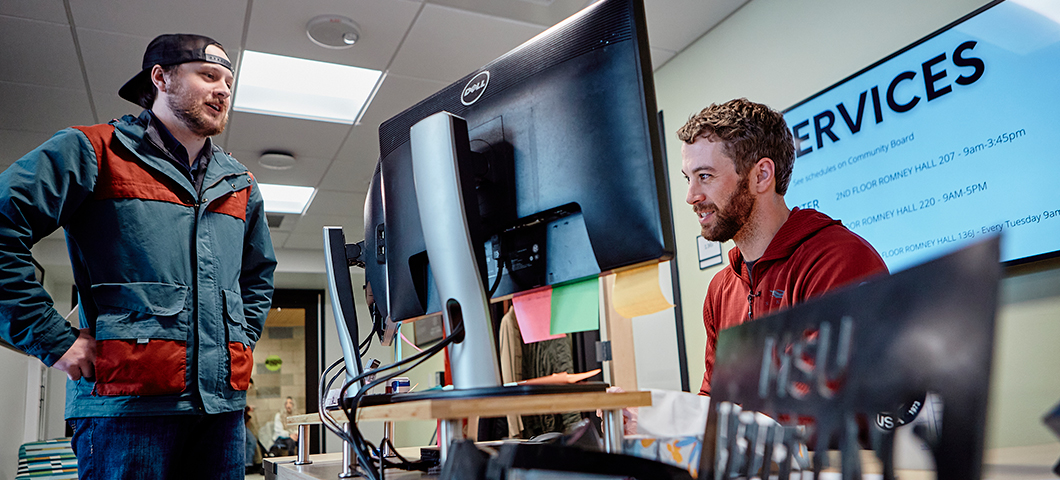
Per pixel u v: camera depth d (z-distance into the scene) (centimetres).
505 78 87
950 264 30
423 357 79
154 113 148
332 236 113
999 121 196
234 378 145
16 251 124
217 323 144
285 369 777
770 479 41
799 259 120
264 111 372
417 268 96
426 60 326
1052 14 185
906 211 222
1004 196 194
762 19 290
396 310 100
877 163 232
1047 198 184
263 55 315
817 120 256
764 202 128
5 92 335
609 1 77
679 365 315
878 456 33
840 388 36
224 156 160
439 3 280
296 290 797
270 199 528
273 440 751
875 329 34
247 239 167
